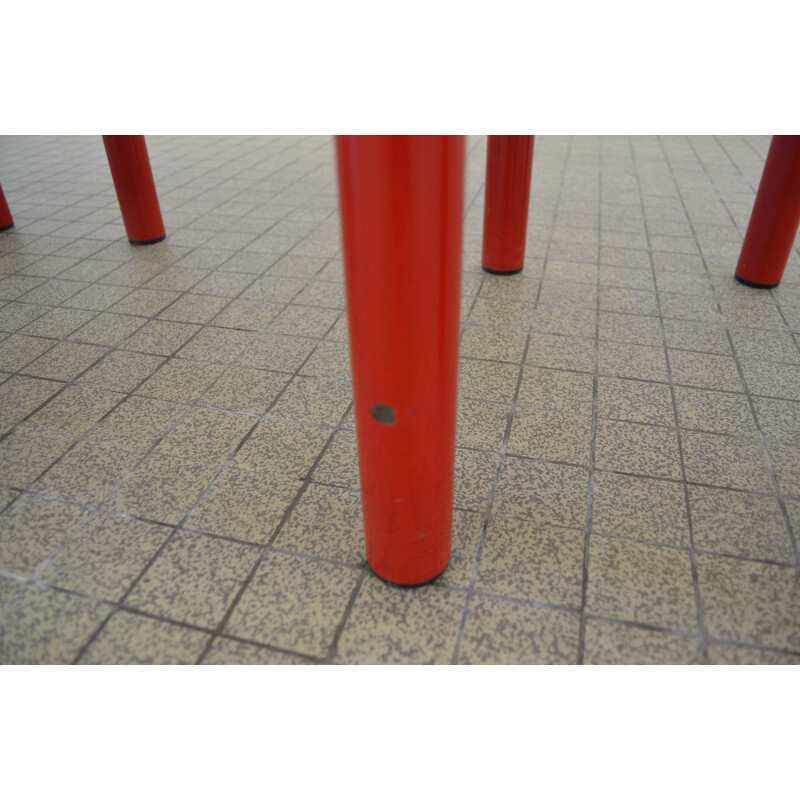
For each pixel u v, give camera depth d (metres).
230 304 4.11
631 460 2.69
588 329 3.75
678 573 2.17
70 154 8.07
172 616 2.05
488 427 2.90
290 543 2.31
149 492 2.54
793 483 2.56
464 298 4.15
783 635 1.98
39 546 2.30
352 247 1.46
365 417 1.77
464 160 1.42
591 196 6.11
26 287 4.39
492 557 2.24
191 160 7.64
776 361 3.41
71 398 3.16
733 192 6.18
